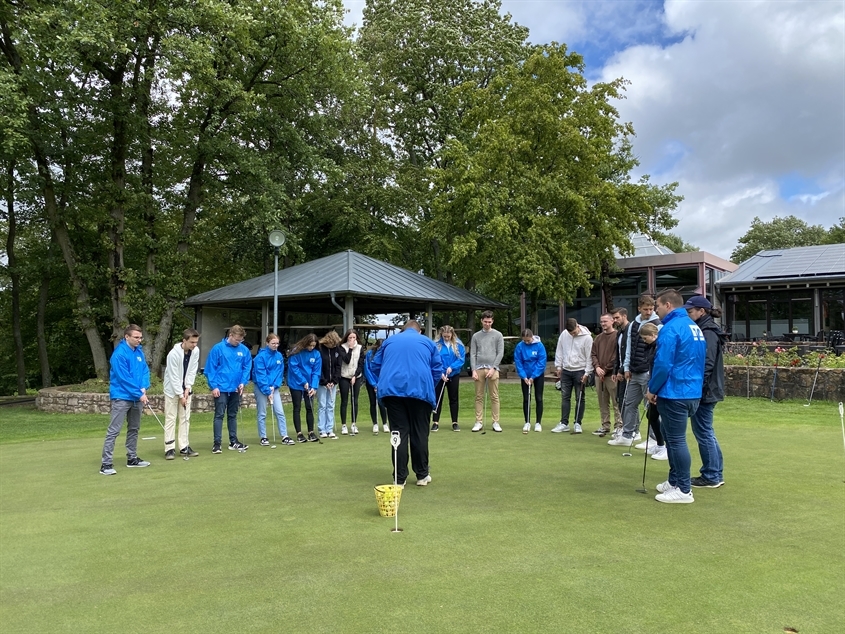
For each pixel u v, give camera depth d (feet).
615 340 29.01
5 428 40.22
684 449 16.83
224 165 63.72
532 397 51.39
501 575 11.42
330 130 72.54
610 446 27.09
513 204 66.74
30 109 52.65
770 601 10.18
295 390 30.53
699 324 18.90
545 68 71.00
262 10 58.49
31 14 48.44
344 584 11.09
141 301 59.77
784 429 31.48
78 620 9.86
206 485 19.98
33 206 70.03
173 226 76.38
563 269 68.03
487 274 74.43
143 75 58.49
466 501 17.15
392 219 93.61
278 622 9.57
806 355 50.19
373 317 93.04
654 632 9.08
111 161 60.44
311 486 19.54
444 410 45.21
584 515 15.58
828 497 17.33
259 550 13.11
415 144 94.17
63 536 14.43
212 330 69.21
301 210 90.38
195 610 10.11
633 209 74.79
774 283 83.05
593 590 10.66
